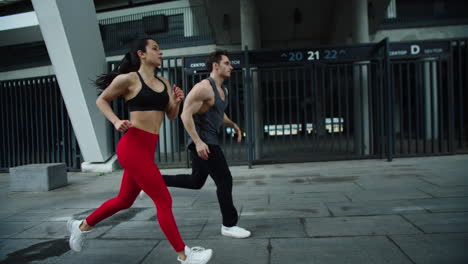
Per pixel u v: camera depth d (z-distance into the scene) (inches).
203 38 571.5
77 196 202.4
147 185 87.1
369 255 93.5
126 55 95.4
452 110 281.9
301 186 195.5
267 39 614.5
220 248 104.4
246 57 274.7
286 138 586.9
